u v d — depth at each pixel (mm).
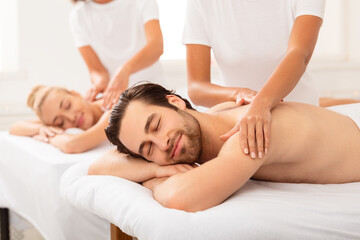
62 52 3234
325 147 1169
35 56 3191
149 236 876
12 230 2275
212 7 1597
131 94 1182
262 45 1588
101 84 2379
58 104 2172
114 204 1019
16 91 3178
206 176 976
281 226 858
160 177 1182
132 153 1235
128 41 2404
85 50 2469
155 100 1158
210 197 957
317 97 1732
